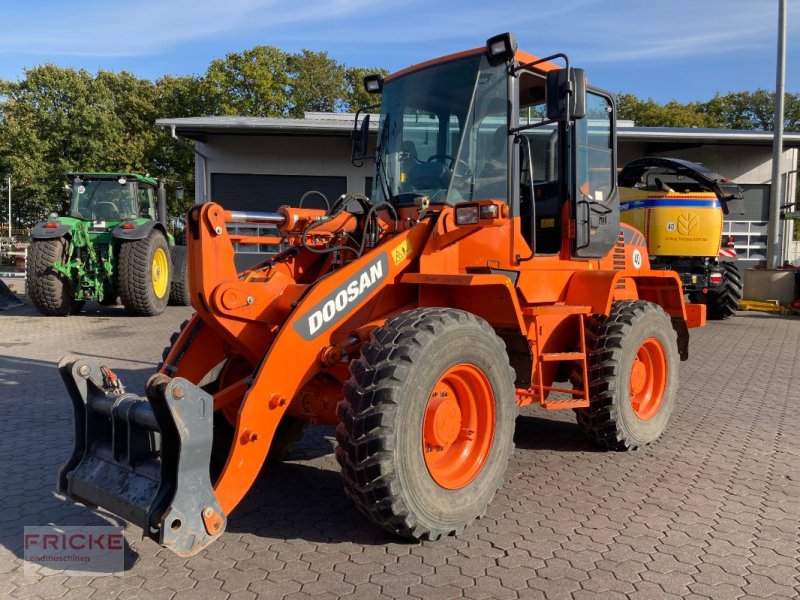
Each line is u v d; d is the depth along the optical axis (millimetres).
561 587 2906
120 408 3008
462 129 4082
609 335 4645
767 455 4793
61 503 3793
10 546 3266
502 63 4047
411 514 3121
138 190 13125
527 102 4625
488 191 4062
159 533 2688
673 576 3016
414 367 3098
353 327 3482
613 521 3623
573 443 5090
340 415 3139
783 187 18828
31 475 4234
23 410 5809
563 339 4656
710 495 4020
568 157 4438
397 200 4297
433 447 3348
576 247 4418
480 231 3961
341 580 2947
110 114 33844
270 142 17750
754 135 17047
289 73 44281
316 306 3305
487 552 3236
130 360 7996
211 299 3262
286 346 3180
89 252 11992
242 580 2945
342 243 4105
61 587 2881
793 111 50406
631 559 3178
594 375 4645
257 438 3072
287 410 3973
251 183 17891
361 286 3492
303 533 3436
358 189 17953
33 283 11609
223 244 3328
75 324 11250
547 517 3676
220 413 3959
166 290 12852
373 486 3027
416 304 3869
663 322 5043
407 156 4324
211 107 34438
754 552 3264
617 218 4984
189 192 33875
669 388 5137
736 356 8844
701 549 3293
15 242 30641
